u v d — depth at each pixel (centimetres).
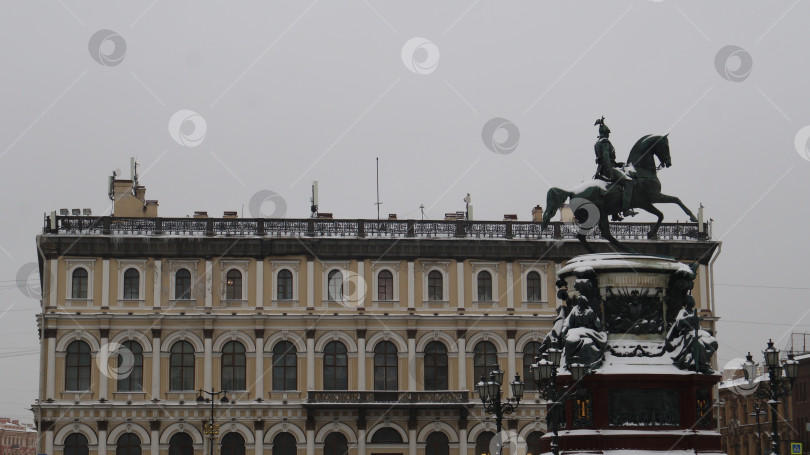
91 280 7256
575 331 3228
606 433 3133
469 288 7481
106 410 7138
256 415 7231
